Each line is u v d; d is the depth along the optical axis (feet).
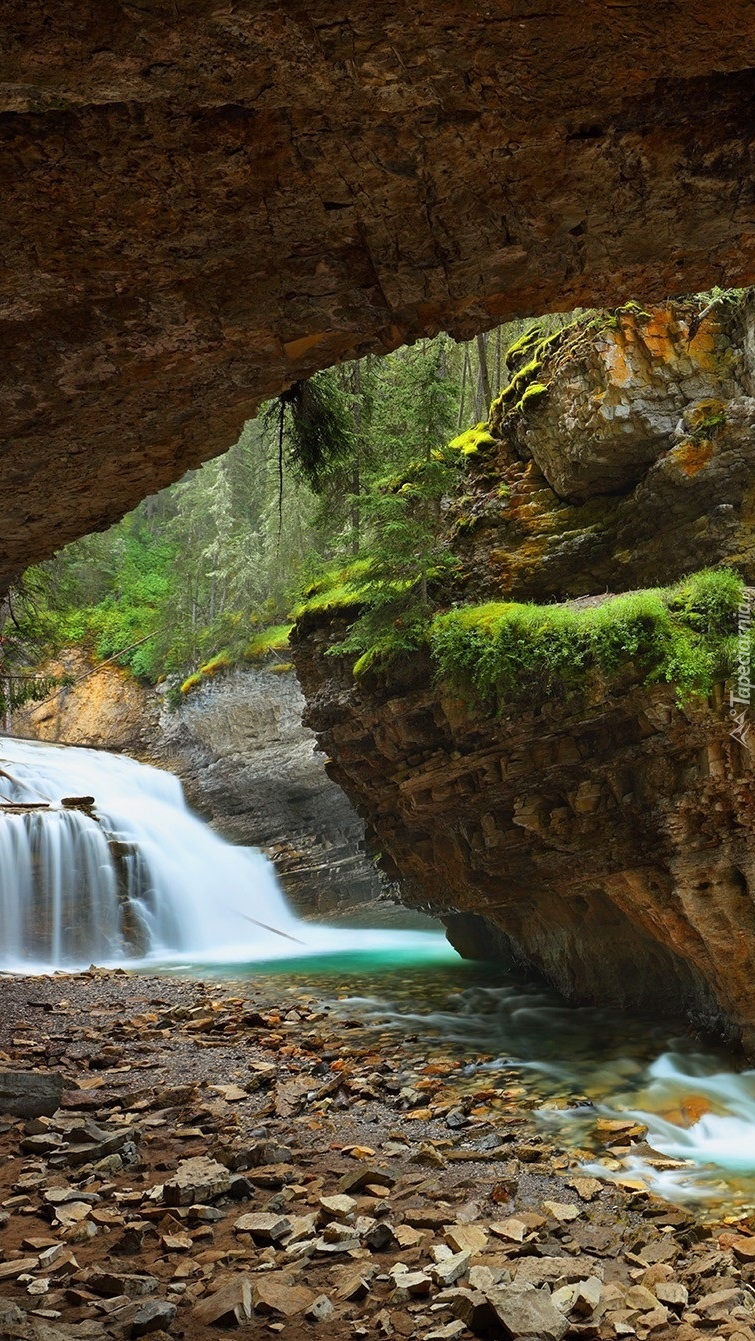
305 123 10.76
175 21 8.73
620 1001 43.80
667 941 37.73
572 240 13.14
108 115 10.48
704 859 34.19
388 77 9.87
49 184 11.39
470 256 13.23
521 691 38.17
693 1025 38.78
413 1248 19.04
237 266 13.19
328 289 13.76
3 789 83.10
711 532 39.11
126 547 139.85
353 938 78.33
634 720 35.76
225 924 81.10
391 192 11.96
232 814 93.66
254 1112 29.89
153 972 62.90
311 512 83.51
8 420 16.51
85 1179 22.45
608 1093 32.19
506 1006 46.60
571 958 46.01
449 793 43.45
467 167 11.64
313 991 52.39
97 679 114.93
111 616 123.24
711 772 32.86
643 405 40.09
